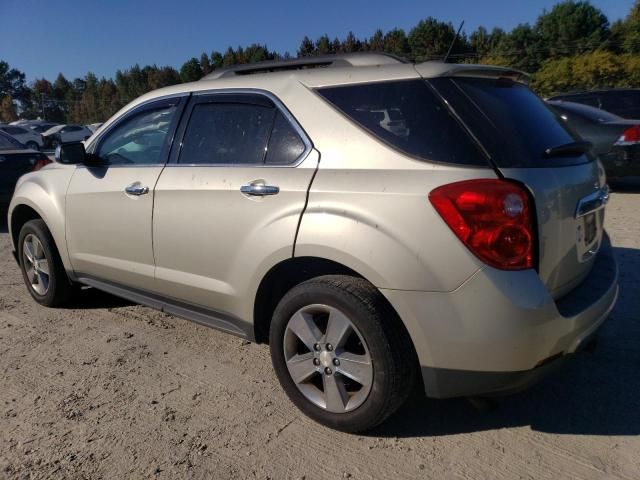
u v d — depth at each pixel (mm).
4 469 2613
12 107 82000
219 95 3420
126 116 4027
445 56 3014
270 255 2904
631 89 10352
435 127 2576
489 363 2422
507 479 2471
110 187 3855
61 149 3941
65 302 4727
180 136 3561
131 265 3791
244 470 2582
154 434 2867
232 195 3104
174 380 3426
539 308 2385
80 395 3266
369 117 2760
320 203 2729
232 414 3039
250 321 3135
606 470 2498
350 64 3002
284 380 2982
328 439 2799
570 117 9406
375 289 2617
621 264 5297
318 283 2740
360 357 2664
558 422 2887
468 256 2377
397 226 2498
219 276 3244
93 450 2746
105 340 4039
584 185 2801
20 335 4156
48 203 4375
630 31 47781
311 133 2904
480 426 2881
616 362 3465
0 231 8320
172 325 4312
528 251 2398
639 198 8797
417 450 2699
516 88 3062
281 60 3295
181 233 3391
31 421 3008
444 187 2434
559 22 52156
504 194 2365
